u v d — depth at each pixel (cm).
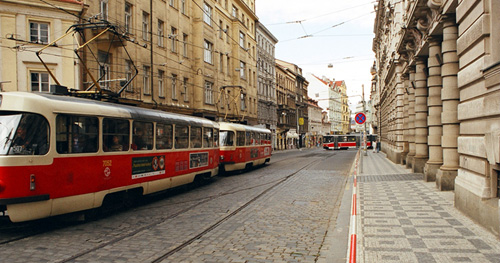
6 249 641
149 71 2477
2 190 691
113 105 986
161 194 1339
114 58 2109
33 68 1759
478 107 725
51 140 770
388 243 626
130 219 898
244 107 4419
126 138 1009
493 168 692
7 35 1700
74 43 1830
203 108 3195
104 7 2053
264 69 5497
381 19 3575
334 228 789
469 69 781
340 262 569
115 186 953
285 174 1973
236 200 1161
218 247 660
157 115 1181
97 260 586
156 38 2559
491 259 523
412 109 2031
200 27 3181
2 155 699
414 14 1326
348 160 3138
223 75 3788
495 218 641
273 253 621
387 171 1944
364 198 1115
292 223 844
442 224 739
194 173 1451
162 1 2647
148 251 635
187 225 831
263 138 2530
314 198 1185
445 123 1167
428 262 521
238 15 4309
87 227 812
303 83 8419
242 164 2064
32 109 741
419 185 1323
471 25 766
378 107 5700
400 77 2478
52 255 610
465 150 816
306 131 8594
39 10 1764
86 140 862
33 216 732
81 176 838
